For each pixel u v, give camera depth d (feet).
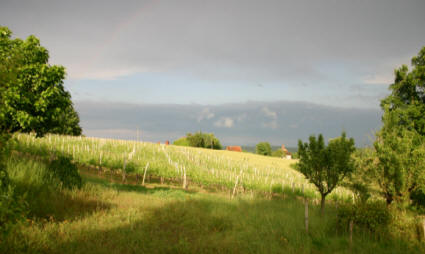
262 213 36.81
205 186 84.17
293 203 50.90
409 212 44.52
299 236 27.71
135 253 20.38
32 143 76.69
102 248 20.01
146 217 29.68
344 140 40.98
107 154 86.79
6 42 44.68
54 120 54.39
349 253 24.49
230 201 46.14
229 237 25.75
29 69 45.80
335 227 32.53
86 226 23.82
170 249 22.00
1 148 13.51
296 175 140.56
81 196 34.27
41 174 33.99
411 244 27.45
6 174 14.56
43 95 47.78
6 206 12.67
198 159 131.85
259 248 24.07
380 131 53.42
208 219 31.76
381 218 31.76
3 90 13.60
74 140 117.70
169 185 75.66
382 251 25.58
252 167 140.77
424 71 85.46
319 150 41.88
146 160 90.22
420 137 61.41
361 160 52.16
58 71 51.01
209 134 353.31
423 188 45.34
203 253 22.38
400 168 46.47
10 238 17.70
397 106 90.48
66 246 19.47
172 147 178.29
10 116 42.88
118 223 25.95
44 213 25.58
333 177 40.93
